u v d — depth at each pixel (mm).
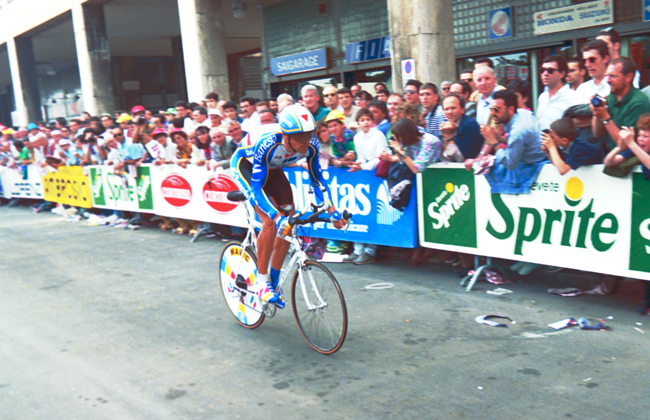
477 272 4172
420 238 4543
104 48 14047
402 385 2729
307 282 3215
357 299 4090
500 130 3861
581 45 7102
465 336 3281
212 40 10891
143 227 7543
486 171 3943
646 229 3250
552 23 7297
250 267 3578
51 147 9273
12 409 2721
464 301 3881
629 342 3041
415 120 4652
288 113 2883
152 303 4277
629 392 2518
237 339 3479
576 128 3482
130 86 21672
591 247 3523
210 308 4094
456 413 2436
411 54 6941
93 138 8086
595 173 3422
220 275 3859
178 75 18594
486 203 4023
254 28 15062
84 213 8570
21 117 18953
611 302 3650
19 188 10266
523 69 7891
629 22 6562
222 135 5875
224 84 11141
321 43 11117
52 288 4867
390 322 3590
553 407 2434
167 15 14758
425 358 3021
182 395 2762
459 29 8539
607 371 2729
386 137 4723
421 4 6703
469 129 4227
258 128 3189
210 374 2990
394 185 4527
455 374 2807
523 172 3770
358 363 3016
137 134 7172
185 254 5820
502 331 3316
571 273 4090
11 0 17656
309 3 11180
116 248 6340
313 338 3230
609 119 3258
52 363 3252
